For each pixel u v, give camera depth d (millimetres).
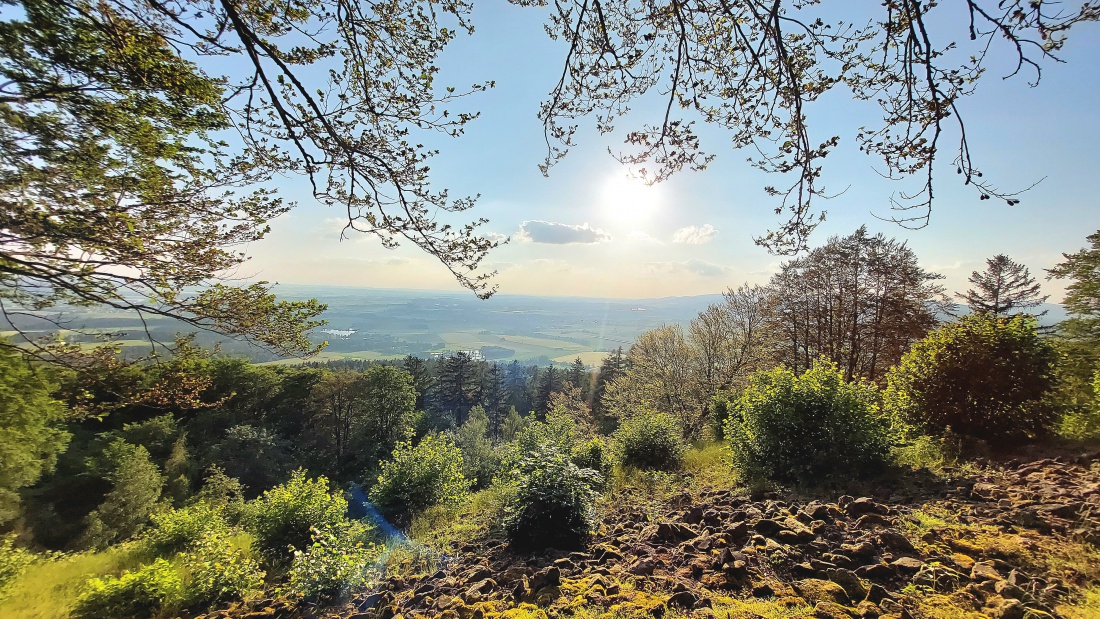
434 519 8008
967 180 1706
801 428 5754
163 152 3791
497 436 45594
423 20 2695
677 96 2283
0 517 14398
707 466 8328
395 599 4195
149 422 25156
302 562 5125
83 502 18969
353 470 32375
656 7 2082
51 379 6555
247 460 28188
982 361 5719
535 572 4117
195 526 8961
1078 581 2553
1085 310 14453
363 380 36094
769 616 2578
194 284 4695
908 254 16328
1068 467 4324
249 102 2498
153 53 2963
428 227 3121
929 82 1617
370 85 2795
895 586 2787
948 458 5484
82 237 4082
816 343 18484
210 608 5367
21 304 4852
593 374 49438
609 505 6465
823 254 17750
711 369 18906
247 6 2379
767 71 1863
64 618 6199
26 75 3320
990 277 22422
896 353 16281
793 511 4285
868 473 5289
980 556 2982
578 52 2344
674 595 2939
